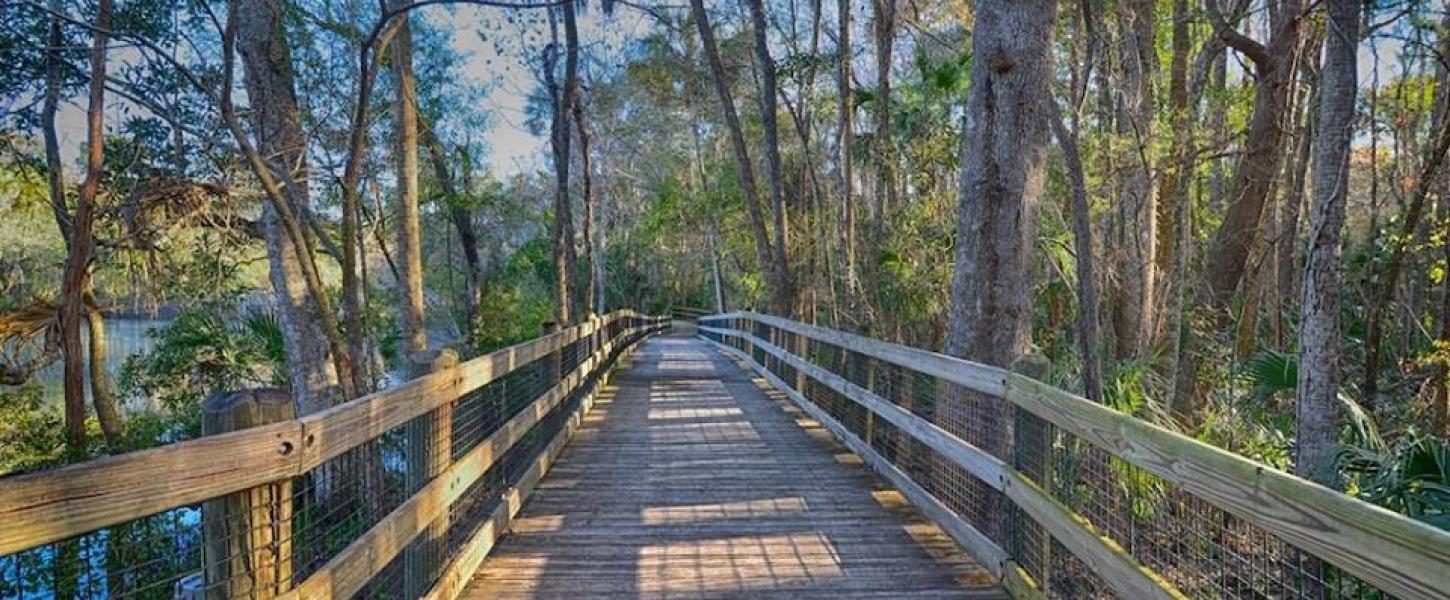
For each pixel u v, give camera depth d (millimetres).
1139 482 2877
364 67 6129
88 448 10297
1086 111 13719
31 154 10953
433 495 3385
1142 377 9273
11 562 2062
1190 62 13945
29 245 12039
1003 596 3803
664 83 20438
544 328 7793
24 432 10438
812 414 8883
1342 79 6012
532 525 4910
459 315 23391
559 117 12133
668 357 18812
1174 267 12070
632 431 8180
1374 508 1564
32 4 4910
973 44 5527
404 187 9453
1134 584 2506
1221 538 2527
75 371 9461
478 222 22562
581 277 27281
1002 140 5309
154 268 10531
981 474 4043
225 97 5656
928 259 14305
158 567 2572
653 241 36219
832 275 16250
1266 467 1931
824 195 19859
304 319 8414
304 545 3020
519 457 5570
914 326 16234
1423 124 12641
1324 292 6062
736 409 9781
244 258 12227
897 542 4594
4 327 9297
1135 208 11633
